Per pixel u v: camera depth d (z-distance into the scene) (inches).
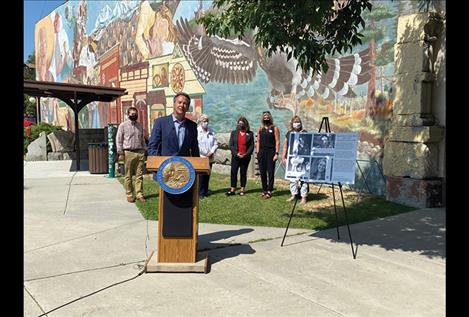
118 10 853.2
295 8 200.1
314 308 152.9
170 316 147.5
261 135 359.6
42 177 515.5
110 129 509.4
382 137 367.9
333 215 297.7
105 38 919.0
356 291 167.9
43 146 752.3
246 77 522.6
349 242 234.1
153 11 717.9
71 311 151.2
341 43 225.3
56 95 606.5
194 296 163.9
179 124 208.2
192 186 192.5
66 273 188.4
